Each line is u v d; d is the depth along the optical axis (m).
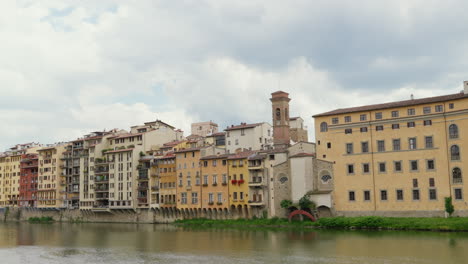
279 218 118.25
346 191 111.12
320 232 97.62
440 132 100.81
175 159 142.88
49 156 186.88
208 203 132.62
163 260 69.50
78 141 179.00
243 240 88.31
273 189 121.00
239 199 126.50
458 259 61.03
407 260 61.75
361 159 110.06
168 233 109.31
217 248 78.94
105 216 163.75
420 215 101.00
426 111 103.12
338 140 113.69
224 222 126.25
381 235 87.56
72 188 177.25
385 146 107.25
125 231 118.94
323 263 62.41
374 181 107.69
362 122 110.75
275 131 133.88
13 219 195.12
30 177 194.62
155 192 147.12
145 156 156.75
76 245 90.31
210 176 133.62
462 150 97.69
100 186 165.50
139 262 68.62
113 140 170.25
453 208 97.38
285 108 134.25
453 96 101.38
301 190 116.12
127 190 155.12
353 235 89.38
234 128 152.62
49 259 73.81
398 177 104.81
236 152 139.38
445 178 99.12
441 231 90.44
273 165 121.62
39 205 186.38
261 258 67.69
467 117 97.62
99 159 167.62
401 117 105.81
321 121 116.75
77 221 171.50
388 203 105.38
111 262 69.44
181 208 139.00
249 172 125.00
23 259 74.38
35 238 105.94
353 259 64.12
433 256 63.56
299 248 75.31
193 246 82.69
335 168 113.12
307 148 124.31
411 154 103.75
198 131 191.62
